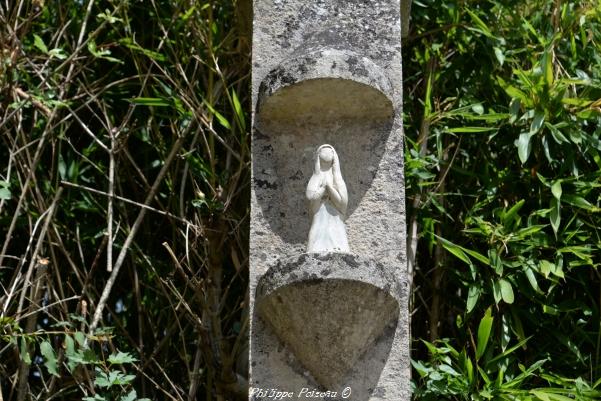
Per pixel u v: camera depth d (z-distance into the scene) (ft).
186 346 19.93
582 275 18.85
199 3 20.94
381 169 14.74
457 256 18.49
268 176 14.76
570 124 18.83
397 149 14.83
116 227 20.33
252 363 13.82
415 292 19.15
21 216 20.52
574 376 18.42
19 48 20.15
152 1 20.68
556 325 18.62
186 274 19.83
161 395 19.84
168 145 20.95
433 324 18.72
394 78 15.10
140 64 21.33
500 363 17.84
